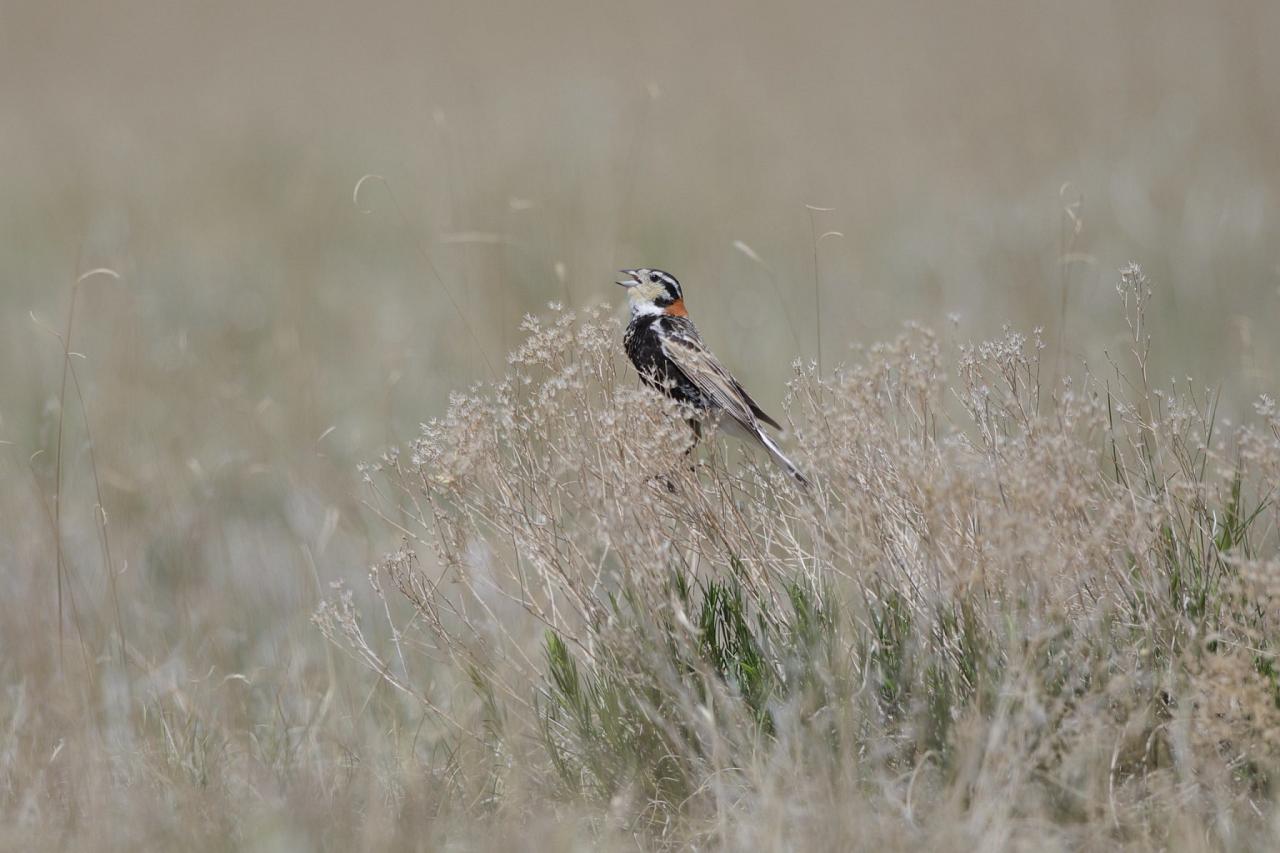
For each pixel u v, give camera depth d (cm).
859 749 762
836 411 834
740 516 870
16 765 859
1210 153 2245
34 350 1734
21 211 2389
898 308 1755
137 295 1847
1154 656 775
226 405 1454
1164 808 709
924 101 2758
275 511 1307
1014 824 679
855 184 2316
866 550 796
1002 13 3647
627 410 851
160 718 912
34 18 4194
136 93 3362
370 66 3494
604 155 2322
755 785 737
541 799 796
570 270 1653
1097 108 2569
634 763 788
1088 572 797
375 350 1666
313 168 2528
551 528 870
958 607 794
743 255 1980
